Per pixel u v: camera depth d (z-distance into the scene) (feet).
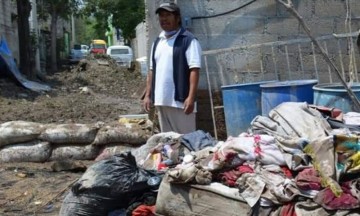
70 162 20.68
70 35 169.99
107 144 21.93
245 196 11.60
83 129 21.97
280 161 12.38
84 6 122.31
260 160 12.46
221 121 22.59
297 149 12.40
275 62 22.86
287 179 11.80
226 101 19.63
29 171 20.49
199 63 16.38
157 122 21.11
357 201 10.89
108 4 120.37
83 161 21.74
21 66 62.80
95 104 44.52
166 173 12.92
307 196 11.28
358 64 22.68
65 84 62.03
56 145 22.13
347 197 10.98
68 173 20.33
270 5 22.74
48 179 19.47
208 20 22.75
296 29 22.88
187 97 16.66
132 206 13.38
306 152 12.16
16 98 45.57
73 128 22.08
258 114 19.31
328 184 11.19
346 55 22.94
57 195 17.74
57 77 69.67
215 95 22.74
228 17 22.75
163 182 12.73
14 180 19.39
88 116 37.55
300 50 22.85
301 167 12.06
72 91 55.88
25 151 21.68
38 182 19.10
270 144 12.71
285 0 22.71
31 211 16.58
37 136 21.94
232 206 11.75
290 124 13.66
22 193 17.99
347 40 22.89
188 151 14.99
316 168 11.62
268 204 11.44
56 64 93.81
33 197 17.70
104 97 51.55
